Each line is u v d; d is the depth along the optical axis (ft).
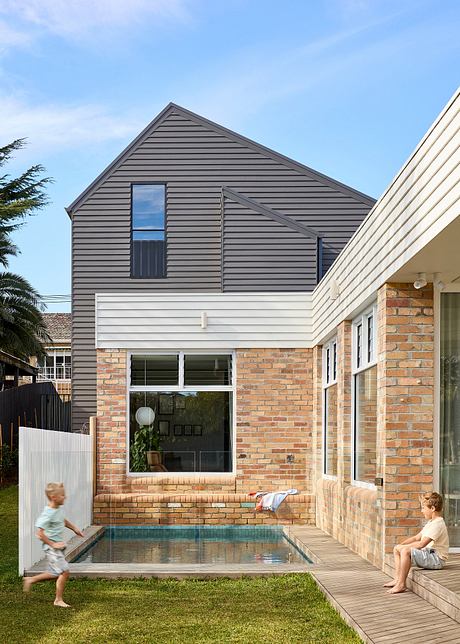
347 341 39.42
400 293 30.09
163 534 46.47
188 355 51.34
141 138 61.98
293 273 58.23
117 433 50.11
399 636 20.38
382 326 30.68
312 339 50.70
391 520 29.91
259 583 28.91
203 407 51.03
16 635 21.53
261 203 61.93
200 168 61.93
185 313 50.88
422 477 29.94
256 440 50.42
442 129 21.95
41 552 33.53
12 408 74.18
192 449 50.75
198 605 25.30
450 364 30.32
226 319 50.90
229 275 58.18
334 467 44.98
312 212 62.03
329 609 24.63
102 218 61.21
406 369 30.04
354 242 36.14
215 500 49.03
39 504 33.42
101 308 50.88
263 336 50.88
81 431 58.18
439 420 30.07
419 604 24.25
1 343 108.37
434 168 22.77
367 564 32.40
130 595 26.89
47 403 85.71
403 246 26.66
